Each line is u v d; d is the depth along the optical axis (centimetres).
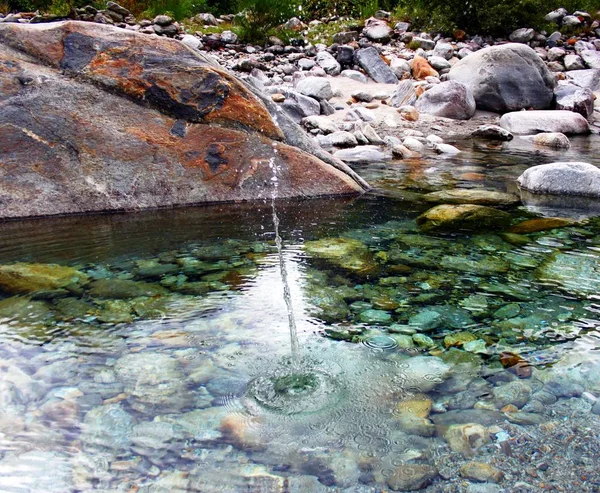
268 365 226
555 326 257
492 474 166
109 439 180
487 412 195
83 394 204
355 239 385
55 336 246
